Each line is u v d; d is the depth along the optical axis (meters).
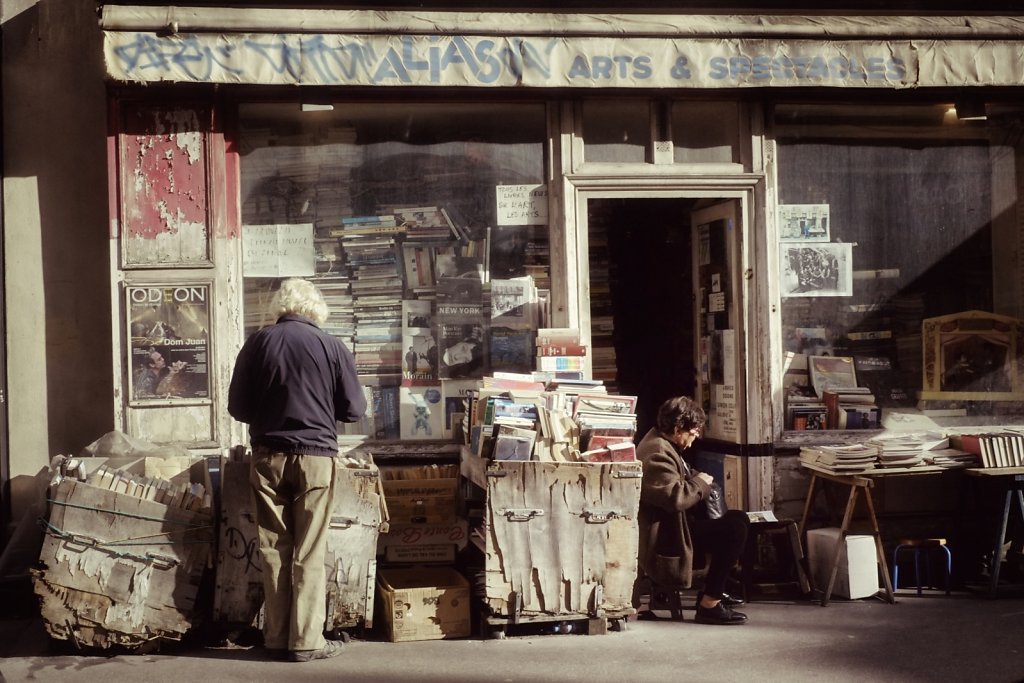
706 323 7.18
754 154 6.70
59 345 6.32
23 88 6.34
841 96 6.83
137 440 5.93
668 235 7.71
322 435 5.06
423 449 6.35
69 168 6.36
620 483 5.52
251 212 6.32
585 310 6.55
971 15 6.70
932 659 4.95
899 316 6.95
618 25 6.17
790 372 6.80
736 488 6.76
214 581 5.30
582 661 4.98
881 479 6.74
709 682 4.62
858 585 6.21
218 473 5.53
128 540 5.12
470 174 6.52
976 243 7.06
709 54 6.26
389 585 5.52
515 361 6.52
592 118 6.59
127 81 5.74
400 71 5.98
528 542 5.41
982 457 6.31
